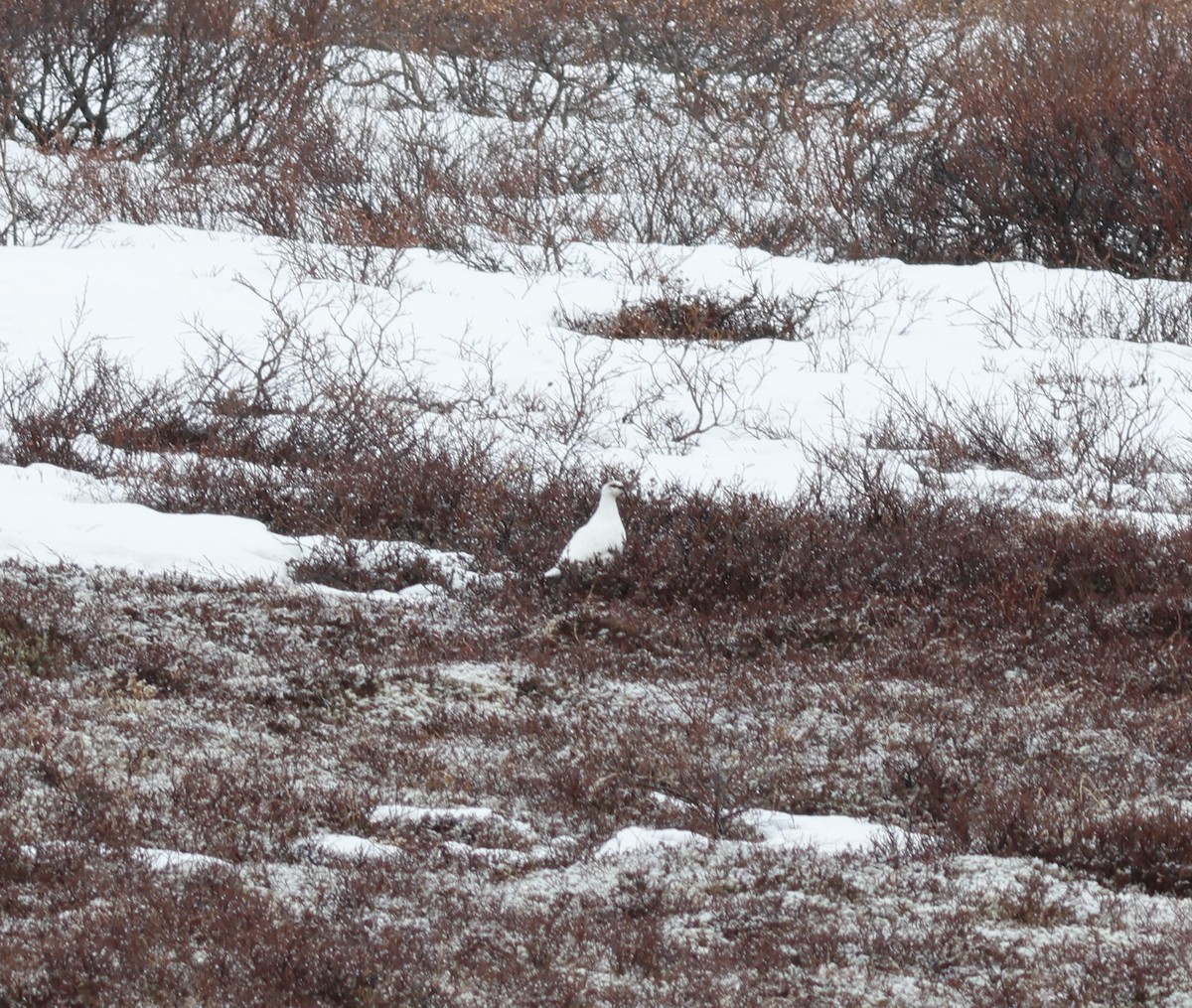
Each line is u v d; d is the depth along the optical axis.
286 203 84.88
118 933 19.86
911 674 34.38
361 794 25.94
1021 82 92.44
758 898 22.08
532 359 64.25
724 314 70.62
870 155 98.94
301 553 41.59
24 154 94.12
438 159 96.25
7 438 50.75
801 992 19.27
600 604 38.22
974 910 21.83
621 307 71.25
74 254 73.56
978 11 111.00
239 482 46.47
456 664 33.97
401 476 46.81
